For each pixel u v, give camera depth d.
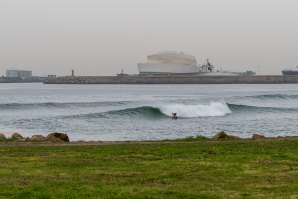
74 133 46.44
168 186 14.38
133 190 13.79
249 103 102.94
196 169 16.98
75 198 12.78
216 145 23.69
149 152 20.92
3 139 27.34
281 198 13.03
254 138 28.16
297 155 20.00
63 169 17.02
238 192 13.70
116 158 19.33
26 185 14.33
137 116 67.56
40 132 46.62
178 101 97.44
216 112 75.00
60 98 125.19
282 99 117.56
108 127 53.25
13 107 83.88
